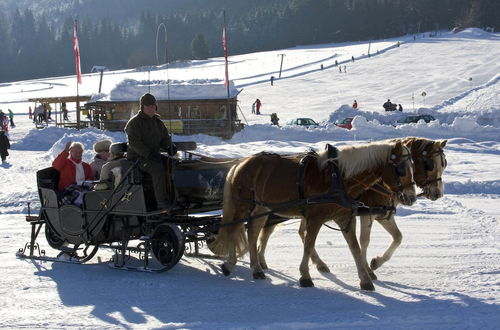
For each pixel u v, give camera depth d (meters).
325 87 72.56
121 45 191.00
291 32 180.88
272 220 9.15
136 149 8.86
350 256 9.92
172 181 8.95
